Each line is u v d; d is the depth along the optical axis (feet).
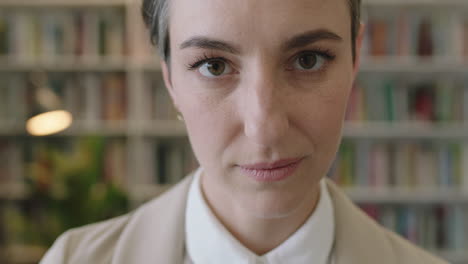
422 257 2.19
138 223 2.24
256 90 1.49
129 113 8.09
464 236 8.14
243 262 1.90
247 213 1.88
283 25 1.44
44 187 7.08
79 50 7.99
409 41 7.89
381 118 8.02
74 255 2.22
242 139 1.59
